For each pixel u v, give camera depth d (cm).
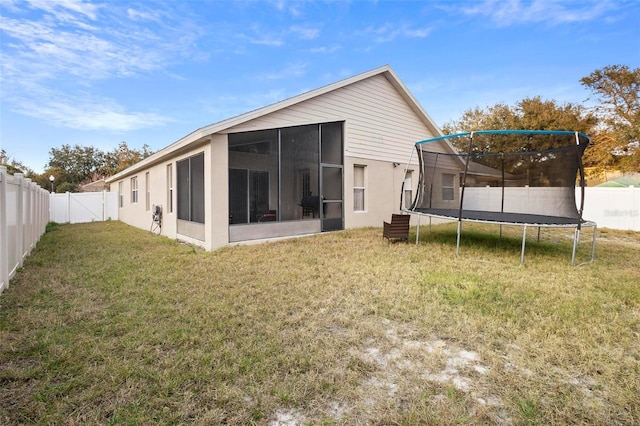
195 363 257
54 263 605
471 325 332
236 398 217
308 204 932
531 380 240
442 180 1030
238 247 752
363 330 319
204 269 557
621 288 461
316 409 210
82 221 1741
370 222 1119
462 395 223
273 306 383
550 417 203
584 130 1822
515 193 894
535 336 307
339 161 1020
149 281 486
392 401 217
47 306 382
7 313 358
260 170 819
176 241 904
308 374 245
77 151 3441
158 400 213
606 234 1088
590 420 202
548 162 789
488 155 939
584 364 261
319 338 303
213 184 730
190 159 850
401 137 1221
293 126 880
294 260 626
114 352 275
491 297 414
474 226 1294
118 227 1347
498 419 202
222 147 742
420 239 920
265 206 829
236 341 296
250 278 504
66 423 195
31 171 2897
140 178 1303
